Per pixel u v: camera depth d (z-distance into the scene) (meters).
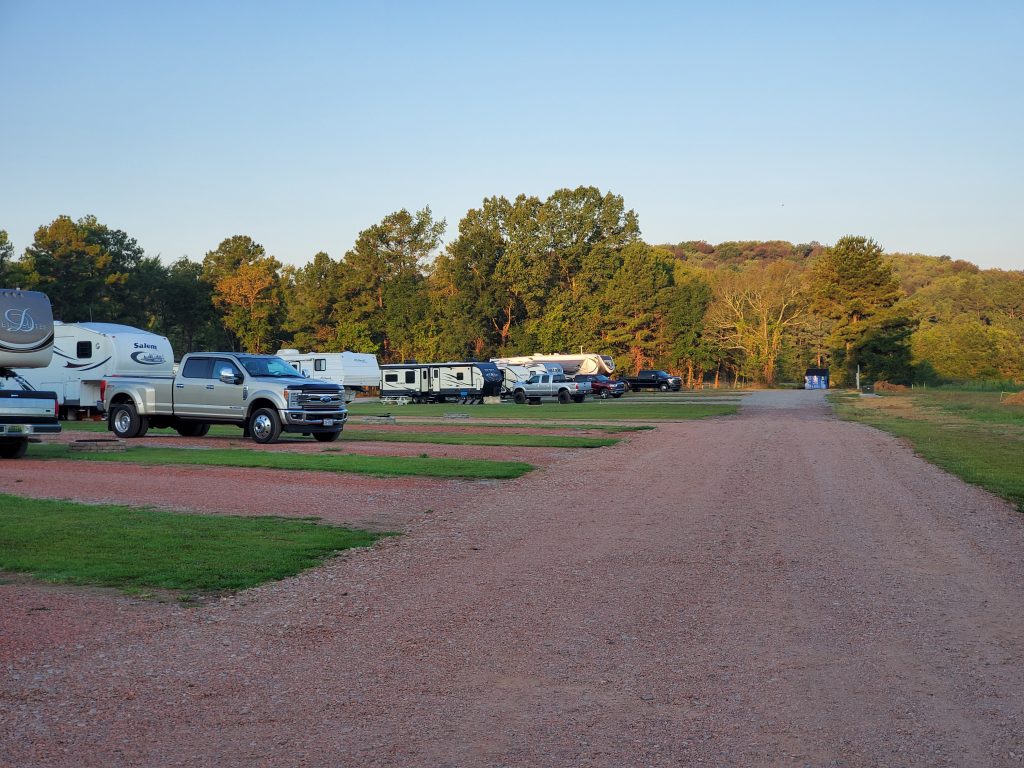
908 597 7.55
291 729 4.80
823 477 15.52
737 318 97.31
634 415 37.97
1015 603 7.37
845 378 81.19
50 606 7.23
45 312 19.67
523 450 20.45
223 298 95.44
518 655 6.05
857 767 4.29
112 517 11.20
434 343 88.62
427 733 4.74
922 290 125.12
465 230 94.12
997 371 92.00
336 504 12.54
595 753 4.47
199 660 5.96
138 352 34.25
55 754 4.48
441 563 8.93
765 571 8.51
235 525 10.76
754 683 5.46
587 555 9.27
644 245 96.25
